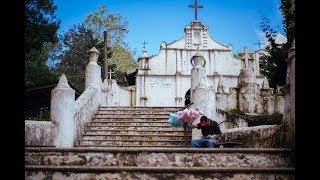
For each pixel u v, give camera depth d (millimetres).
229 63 35594
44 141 8867
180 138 11930
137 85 34344
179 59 35500
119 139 11797
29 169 5711
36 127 8773
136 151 6133
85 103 12359
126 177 5668
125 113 14039
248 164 6086
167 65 35250
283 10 10930
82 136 11781
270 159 6105
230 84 34750
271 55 18062
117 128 12805
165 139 11914
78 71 41281
